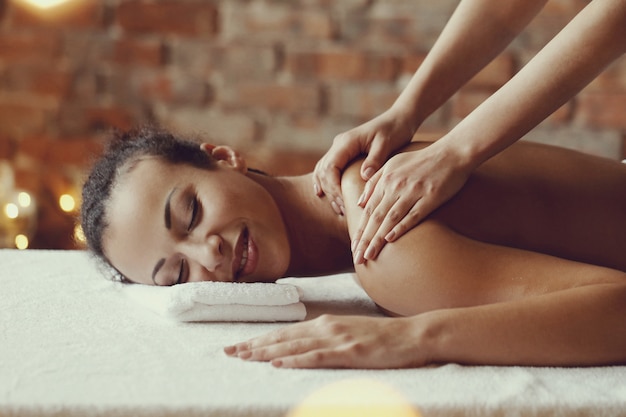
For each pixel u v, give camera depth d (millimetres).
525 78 1117
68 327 1204
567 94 1101
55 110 2805
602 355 1000
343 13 2703
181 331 1189
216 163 1359
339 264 1414
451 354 1001
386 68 2697
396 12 2684
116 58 2777
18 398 893
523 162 1268
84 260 1710
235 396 898
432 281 1096
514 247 1192
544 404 883
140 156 1350
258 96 2744
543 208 1221
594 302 1009
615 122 2602
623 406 885
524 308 1013
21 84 2809
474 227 1171
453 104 2650
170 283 1335
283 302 1269
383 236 1140
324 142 2736
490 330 998
